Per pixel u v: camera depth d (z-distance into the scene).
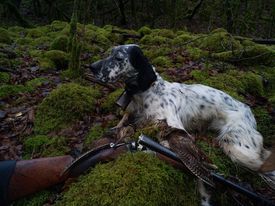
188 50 1.80
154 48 1.93
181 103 0.88
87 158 0.75
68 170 0.72
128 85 0.86
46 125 1.04
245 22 3.27
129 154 0.75
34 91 1.28
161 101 0.85
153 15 3.96
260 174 0.83
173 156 0.72
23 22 3.48
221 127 0.90
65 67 1.65
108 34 2.30
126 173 0.71
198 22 4.09
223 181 0.73
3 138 0.99
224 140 0.88
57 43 1.84
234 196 0.83
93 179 0.71
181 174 0.75
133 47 0.84
